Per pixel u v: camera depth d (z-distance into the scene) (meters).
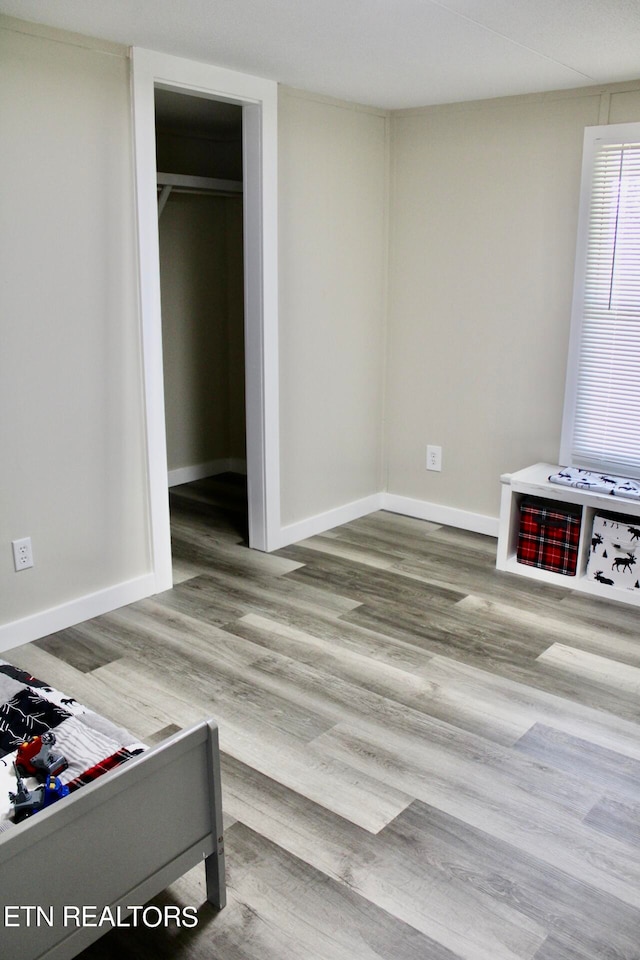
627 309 3.54
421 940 1.71
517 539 3.82
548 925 1.75
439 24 2.63
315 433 4.12
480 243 3.97
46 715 1.88
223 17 2.57
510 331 3.96
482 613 3.29
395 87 3.58
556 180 3.66
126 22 2.62
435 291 4.18
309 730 2.46
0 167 2.63
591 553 3.45
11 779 1.63
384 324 4.42
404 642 3.04
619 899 1.83
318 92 3.69
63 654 2.92
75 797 1.38
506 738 2.44
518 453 4.06
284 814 2.09
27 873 1.34
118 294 3.07
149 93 2.99
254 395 3.78
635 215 3.44
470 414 4.19
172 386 5.12
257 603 3.37
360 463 4.48
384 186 4.22
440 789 2.20
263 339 3.68
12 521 2.88
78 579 3.15
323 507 4.29
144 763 1.49
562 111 3.59
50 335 2.87
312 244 3.86
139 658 2.89
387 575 3.69
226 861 1.93
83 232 2.91
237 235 5.17
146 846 1.56
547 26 2.63
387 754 2.35
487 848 1.98
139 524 3.34
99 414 3.09
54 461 2.97
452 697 2.66
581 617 3.26
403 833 2.03
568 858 1.95
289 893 1.83
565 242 3.69
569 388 3.78
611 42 2.81
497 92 3.65
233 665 2.85
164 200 4.22
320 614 3.27
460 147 3.94
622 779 2.25
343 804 2.14
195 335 5.18
